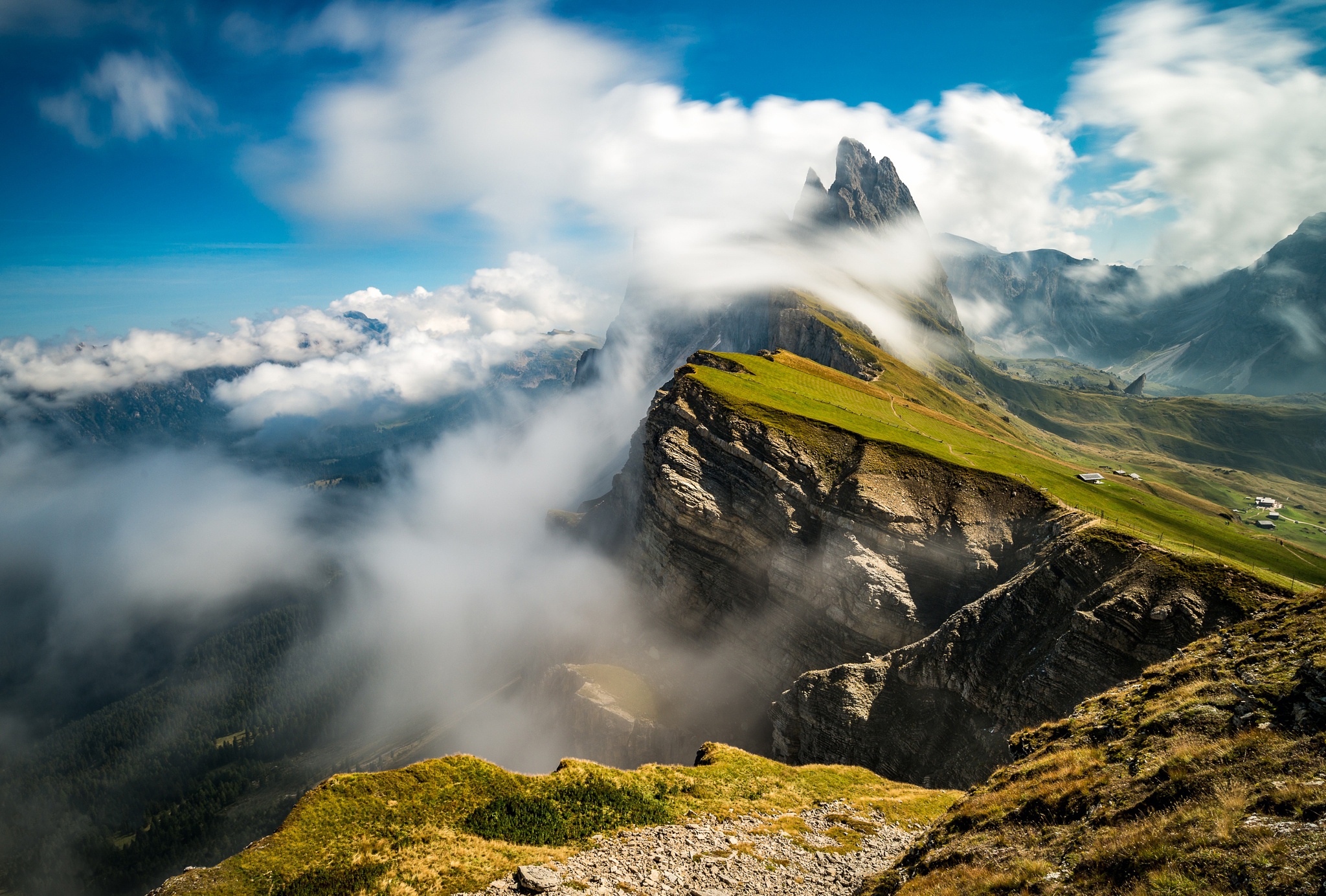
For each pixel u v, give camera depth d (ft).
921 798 177.99
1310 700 80.64
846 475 380.37
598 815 142.10
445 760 151.74
